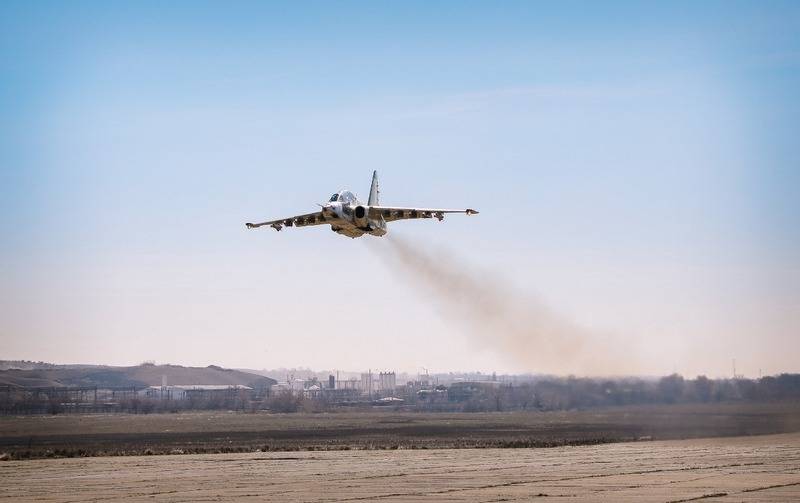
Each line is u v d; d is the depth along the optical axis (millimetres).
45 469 93375
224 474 85312
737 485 70312
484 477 79562
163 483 77062
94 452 121875
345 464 97000
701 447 120062
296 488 71750
